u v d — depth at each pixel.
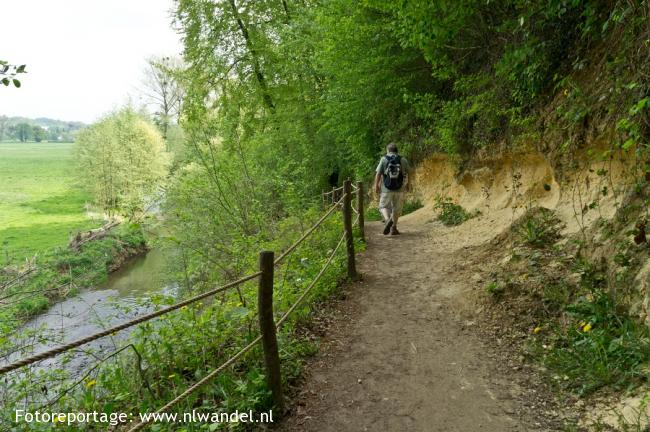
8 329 5.15
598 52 5.18
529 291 4.68
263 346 3.27
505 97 7.34
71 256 12.35
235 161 11.46
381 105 11.80
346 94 12.34
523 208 6.96
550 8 5.09
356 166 15.74
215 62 19.17
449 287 5.60
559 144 5.88
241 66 19.91
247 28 19.52
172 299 4.04
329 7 11.06
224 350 4.06
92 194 32.25
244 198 10.99
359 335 4.61
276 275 5.73
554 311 4.30
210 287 8.70
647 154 4.14
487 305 4.84
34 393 3.97
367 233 9.45
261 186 11.62
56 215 31.34
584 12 4.85
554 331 4.06
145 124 32.19
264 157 14.02
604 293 3.98
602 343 3.51
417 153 12.02
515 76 6.52
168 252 11.62
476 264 6.03
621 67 4.55
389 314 5.09
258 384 3.30
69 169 34.94
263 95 19.62
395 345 4.36
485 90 8.12
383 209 9.00
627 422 2.74
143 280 16.72
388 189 8.82
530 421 3.08
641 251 3.81
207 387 3.46
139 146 30.33
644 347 3.23
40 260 9.42
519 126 7.02
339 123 13.62
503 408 3.26
